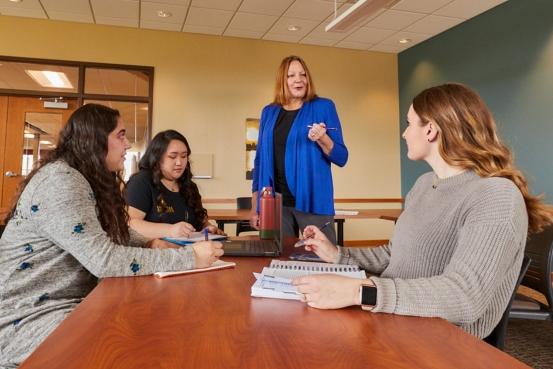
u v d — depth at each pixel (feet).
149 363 1.46
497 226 2.24
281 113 5.86
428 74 17.52
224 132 17.12
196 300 2.30
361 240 18.76
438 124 2.79
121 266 2.87
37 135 15.47
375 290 2.07
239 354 1.54
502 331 2.49
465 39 15.48
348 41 17.76
